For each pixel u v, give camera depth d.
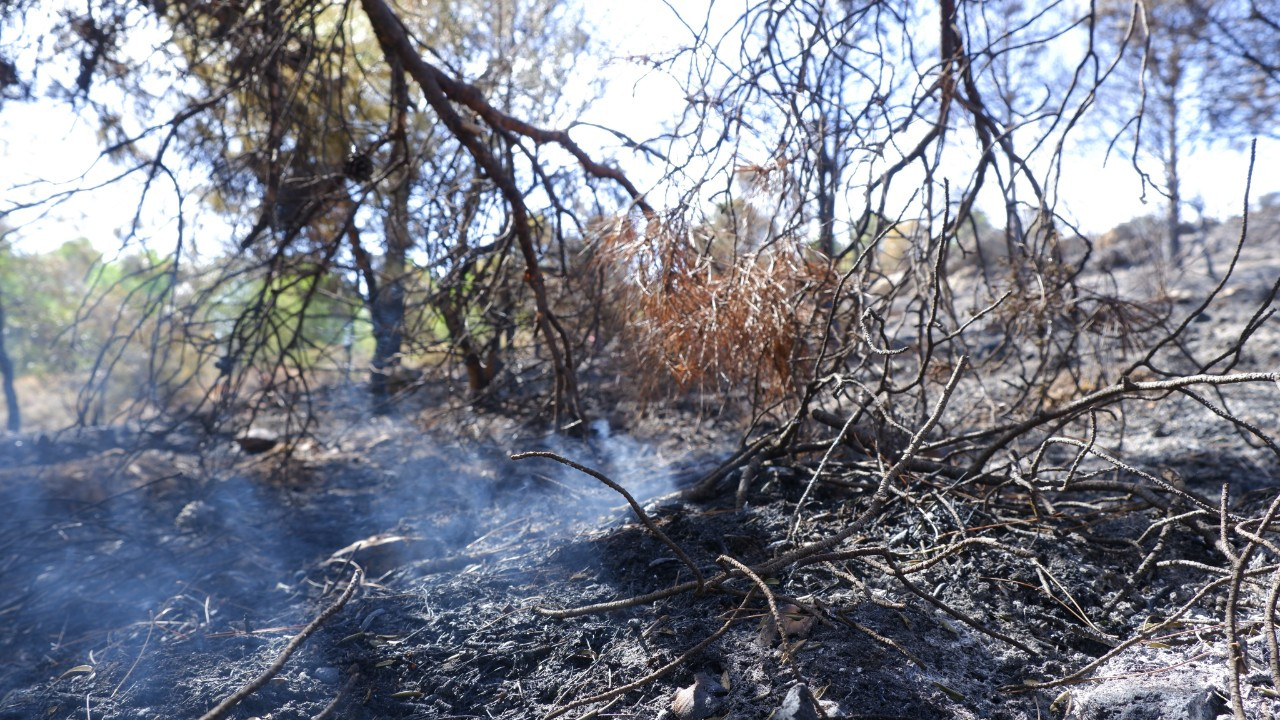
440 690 2.32
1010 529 2.74
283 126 4.66
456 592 2.88
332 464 5.14
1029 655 2.26
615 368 5.21
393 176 5.50
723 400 4.00
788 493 3.17
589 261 4.41
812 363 3.58
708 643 2.21
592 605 2.61
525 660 2.41
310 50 4.52
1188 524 2.51
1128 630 2.36
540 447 4.85
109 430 6.34
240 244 4.81
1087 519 2.87
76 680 2.59
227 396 4.75
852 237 3.87
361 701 2.32
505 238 4.82
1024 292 3.78
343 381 6.66
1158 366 5.67
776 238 3.41
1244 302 7.43
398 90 4.46
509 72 5.55
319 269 4.71
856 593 2.50
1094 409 2.47
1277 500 1.71
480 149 4.36
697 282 3.52
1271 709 1.91
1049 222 3.62
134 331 4.45
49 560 3.79
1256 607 2.34
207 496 4.51
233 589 3.27
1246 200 2.27
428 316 5.17
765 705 2.05
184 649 2.73
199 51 5.11
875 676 2.14
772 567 2.36
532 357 5.77
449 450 5.18
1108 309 3.94
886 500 2.92
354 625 2.75
